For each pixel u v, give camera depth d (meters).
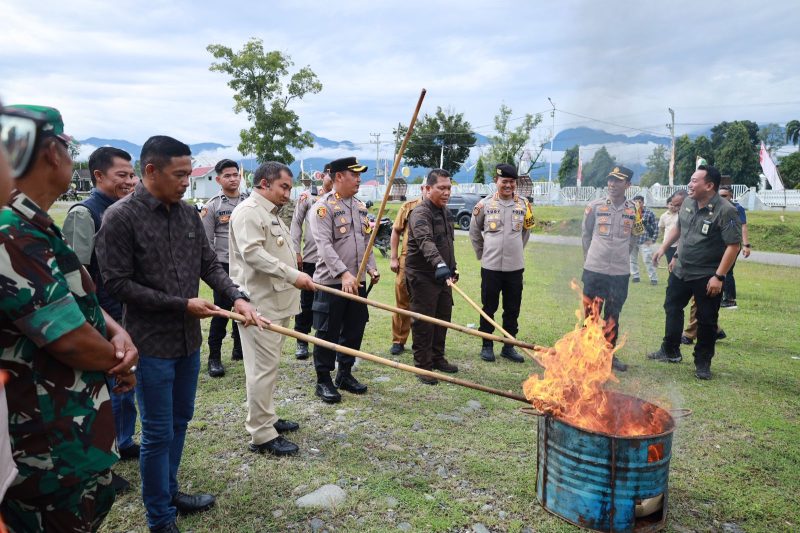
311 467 3.14
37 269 1.47
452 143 44.00
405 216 5.38
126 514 2.66
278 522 2.61
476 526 2.60
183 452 3.30
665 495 2.58
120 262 2.31
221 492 2.87
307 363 5.18
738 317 7.15
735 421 3.90
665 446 2.49
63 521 1.63
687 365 5.25
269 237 3.42
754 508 2.81
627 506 2.46
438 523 2.60
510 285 5.32
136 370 2.38
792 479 3.12
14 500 1.54
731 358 5.42
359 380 4.70
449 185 4.70
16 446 1.52
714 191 4.77
